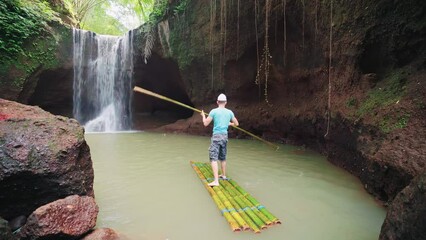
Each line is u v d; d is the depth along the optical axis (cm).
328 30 640
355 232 297
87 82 1280
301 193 413
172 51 1148
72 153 319
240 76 978
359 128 484
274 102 920
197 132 1074
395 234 221
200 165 562
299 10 725
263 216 325
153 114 1431
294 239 283
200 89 1123
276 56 853
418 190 212
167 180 476
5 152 285
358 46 553
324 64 679
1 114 351
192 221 324
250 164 584
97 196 403
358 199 388
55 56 1148
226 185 434
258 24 857
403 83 457
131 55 1304
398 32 489
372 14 526
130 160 624
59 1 1367
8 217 294
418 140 344
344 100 580
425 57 446
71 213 273
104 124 1291
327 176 497
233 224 304
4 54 981
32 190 293
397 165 332
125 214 343
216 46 995
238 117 995
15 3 1011
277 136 906
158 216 338
